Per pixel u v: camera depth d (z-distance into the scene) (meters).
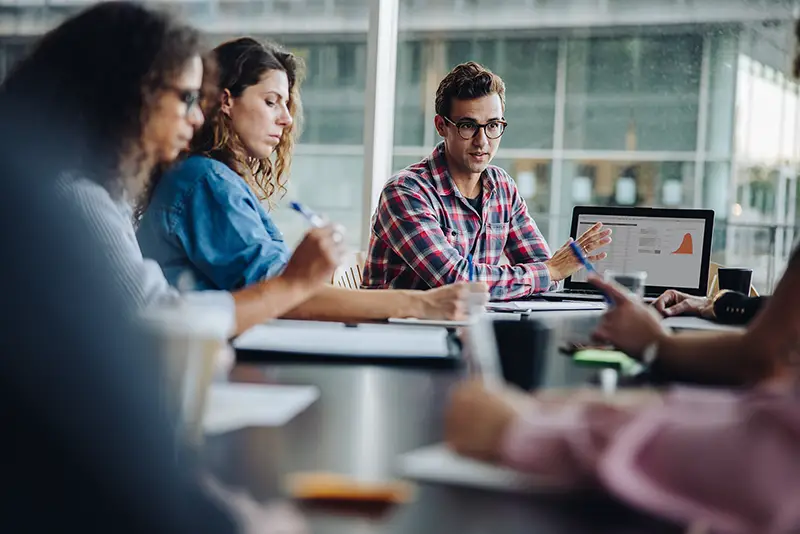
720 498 0.61
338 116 4.21
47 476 0.71
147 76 1.17
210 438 0.81
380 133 4.03
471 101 2.72
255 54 2.14
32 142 1.08
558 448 0.69
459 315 1.83
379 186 4.05
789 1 3.72
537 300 2.56
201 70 1.26
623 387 1.13
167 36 1.19
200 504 0.64
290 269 1.46
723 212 3.92
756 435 0.63
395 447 0.80
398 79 4.18
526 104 4.10
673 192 3.98
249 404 0.95
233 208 1.97
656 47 3.95
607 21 4.00
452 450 0.75
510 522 0.61
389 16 4.04
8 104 1.12
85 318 0.80
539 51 4.07
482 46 4.12
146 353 0.75
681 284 2.67
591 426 0.70
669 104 3.95
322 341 1.41
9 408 0.74
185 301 1.05
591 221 2.77
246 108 2.13
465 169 2.78
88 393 0.75
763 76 3.80
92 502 0.69
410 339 1.44
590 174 4.07
